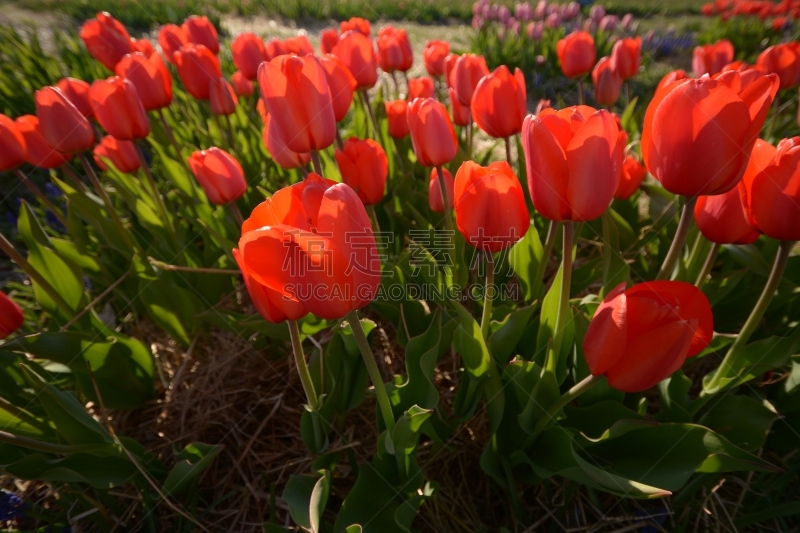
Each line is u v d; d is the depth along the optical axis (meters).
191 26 0.66
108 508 0.35
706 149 0.23
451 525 0.35
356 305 0.23
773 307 0.39
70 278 0.43
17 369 0.37
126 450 0.32
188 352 0.46
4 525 0.34
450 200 0.42
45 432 0.34
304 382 0.31
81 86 0.49
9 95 0.92
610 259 0.34
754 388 0.37
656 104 0.24
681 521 0.33
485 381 0.33
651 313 0.22
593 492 0.33
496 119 0.40
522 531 0.34
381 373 0.45
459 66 0.47
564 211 0.26
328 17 2.95
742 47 1.73
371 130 0.64
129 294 0.51
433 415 0.35
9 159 0.41
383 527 0.29
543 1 1.92
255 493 0.37
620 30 1.82
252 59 0.57
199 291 0.49
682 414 0.32
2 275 0.66
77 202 0.46
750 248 0.39
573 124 0.25
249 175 0.60
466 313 0.30
